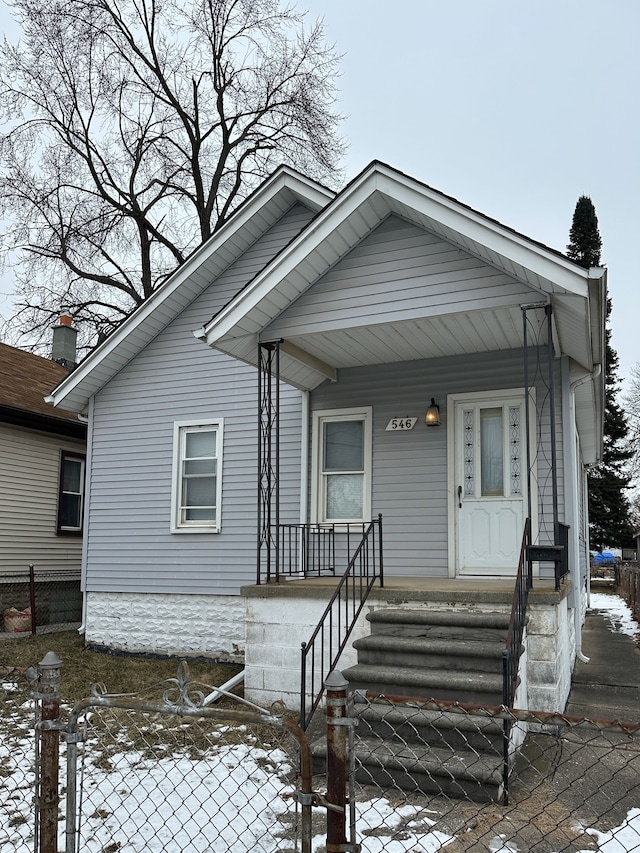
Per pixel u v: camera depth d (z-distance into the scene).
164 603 10.80
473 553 8.85
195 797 4.68
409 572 9.13
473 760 4.77
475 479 9.00
